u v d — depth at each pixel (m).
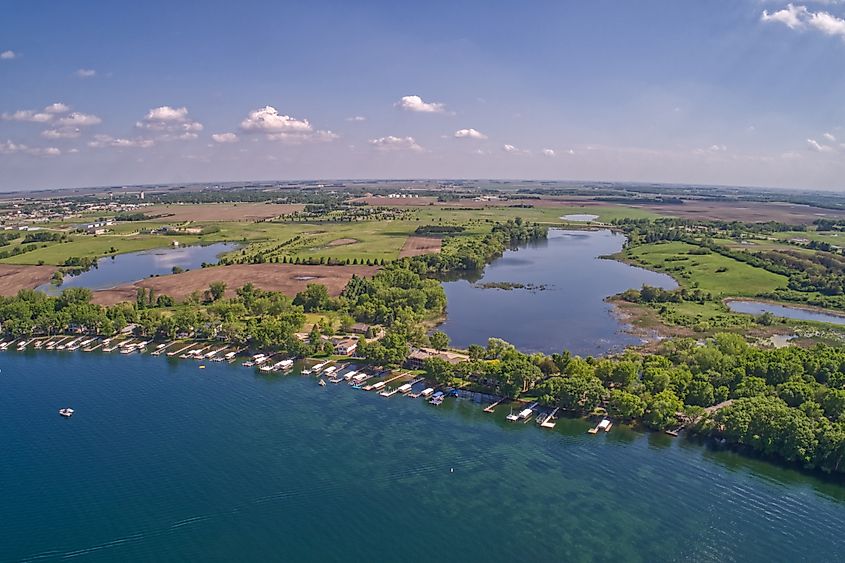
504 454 172.75
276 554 132.00
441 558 130.12
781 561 129.00
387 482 159.00
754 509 146.38
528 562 128.75
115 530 139.88
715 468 163.62
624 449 174.50
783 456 166.25
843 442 156.12
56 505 149.12
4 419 196.25
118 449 176.25
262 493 153.88
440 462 168.50
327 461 169.12
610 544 134.25
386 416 197.38
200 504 149.50
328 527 140.88
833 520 142.25
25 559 130.38
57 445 178.75
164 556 131.38
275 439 181.75
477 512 146.12
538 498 151.62
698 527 140.00
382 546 134.25
